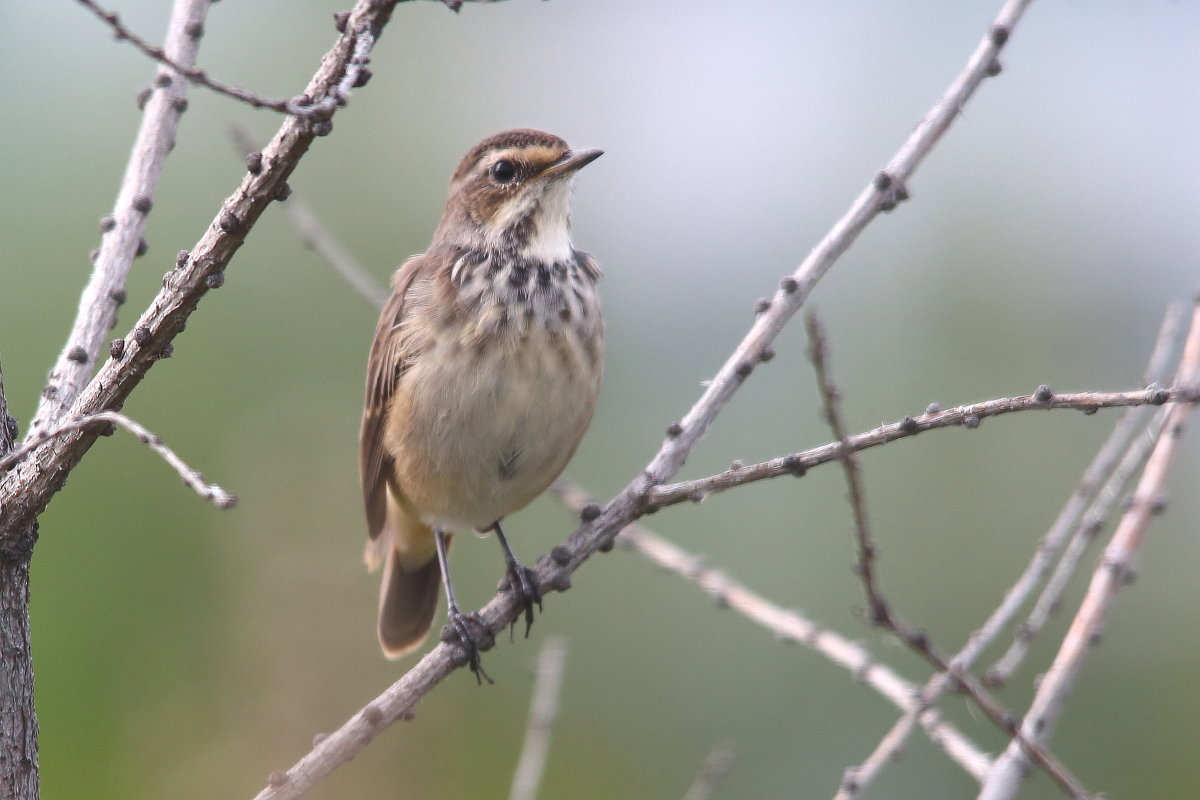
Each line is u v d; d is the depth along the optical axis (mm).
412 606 10477
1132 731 12422
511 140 9148
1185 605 12766
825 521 13555
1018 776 6688
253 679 11734
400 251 14398
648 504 7336
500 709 12961
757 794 12562
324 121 5465
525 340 8609
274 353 13359
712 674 13133
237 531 12438
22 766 5828
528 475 8992
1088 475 7148
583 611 13391
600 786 12703
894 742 6547
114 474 12344
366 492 9750
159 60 4949
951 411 6188
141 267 13281
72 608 11867
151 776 11438
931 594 13141
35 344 12664
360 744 6598
